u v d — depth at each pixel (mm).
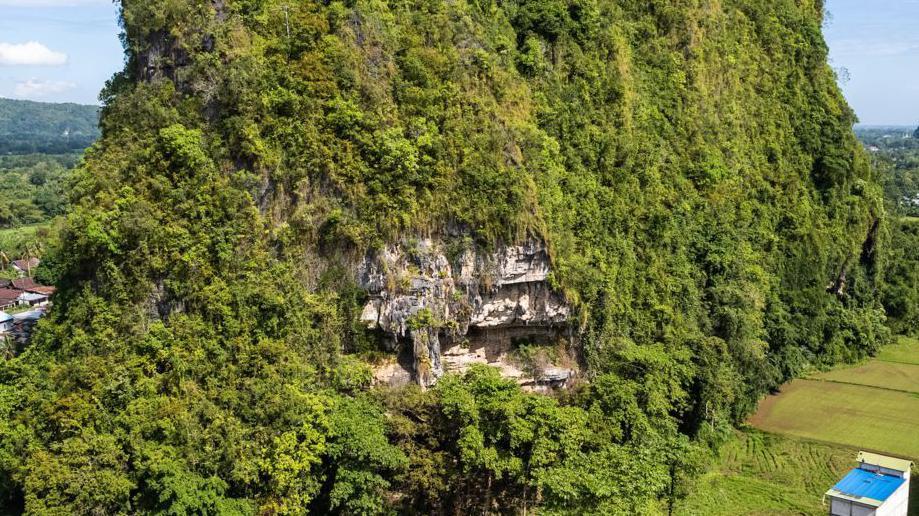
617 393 54750
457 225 53688
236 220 49312
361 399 49219
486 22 62844
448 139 54094
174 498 41469
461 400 47438
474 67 57969
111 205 48688
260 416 45125
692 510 51000
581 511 42406
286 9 53062
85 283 48406
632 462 45188
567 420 49312
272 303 48000
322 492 47125
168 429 43406
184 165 49531
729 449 65812
